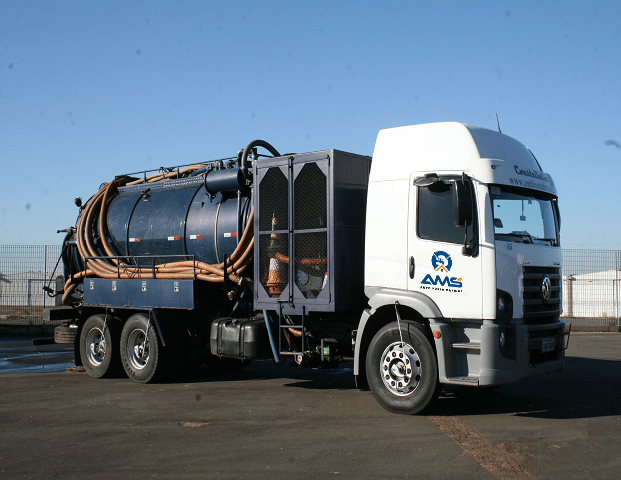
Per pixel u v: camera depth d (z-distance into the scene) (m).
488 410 7.40
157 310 10.25
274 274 8.67
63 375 11.38
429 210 7.25
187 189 10.97
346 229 8.17
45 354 14.96
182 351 10.40
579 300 21.75
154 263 10.78
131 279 10.80
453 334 6.99
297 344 8.76
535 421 6.75
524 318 7.02
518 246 7.07
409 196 7.41
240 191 9.80
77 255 12.59
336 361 8.44
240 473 4.98
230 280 9.52
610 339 17.92
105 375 10.91
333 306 7.93
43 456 5.57
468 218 6.85
